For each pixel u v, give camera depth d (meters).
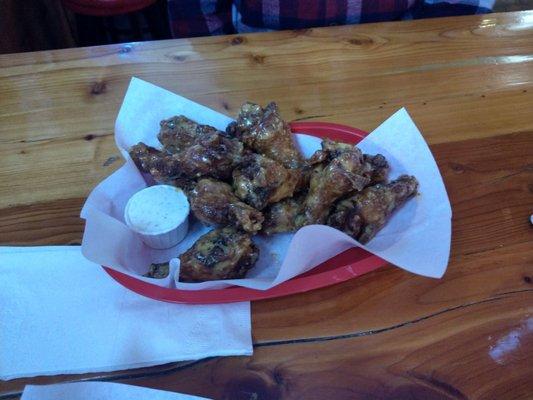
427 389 0.34
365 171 0.43
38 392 0.33
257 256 0.41
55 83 0.57
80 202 0.46
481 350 0.36
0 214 0.45
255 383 0.35
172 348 0.36
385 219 0.43
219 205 0.41
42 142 0.51
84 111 0.54
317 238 0.37
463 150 0.51
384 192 0.42
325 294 0.39
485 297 0.39
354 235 0.42
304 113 0.54
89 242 0.37
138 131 0.49
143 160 0.44
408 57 0.62
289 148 0.46
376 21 0.81
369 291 0.40
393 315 0.38
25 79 0.58
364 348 0.36
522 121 0.54
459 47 0.63
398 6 0.79
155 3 1.08
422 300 0.39
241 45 0.62
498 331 0.37
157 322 0.37
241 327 0.37
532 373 0.35
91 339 0.36
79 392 0.33
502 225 0.44
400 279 0.40
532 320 0.38
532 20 0.67
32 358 0.35
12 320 0.37
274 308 0.39
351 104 0.56
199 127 0.46
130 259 0.41
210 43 0.63
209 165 0.43
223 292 0.38
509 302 0.39
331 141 0.45
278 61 0.61
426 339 0.37
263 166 0.42
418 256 0.38
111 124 0.53
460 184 0.48
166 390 0.34
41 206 0.46
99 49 0.61
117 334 0.37
